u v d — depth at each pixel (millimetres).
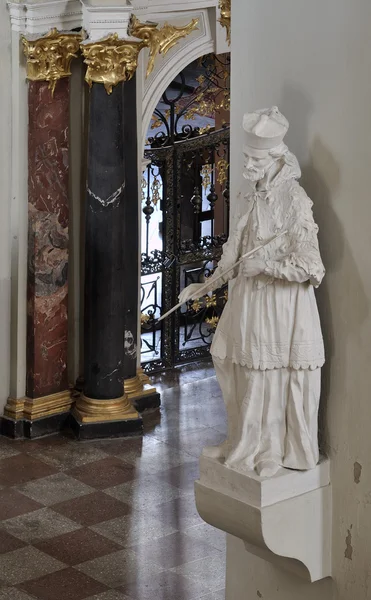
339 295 5500
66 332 10828
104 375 10625
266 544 5441
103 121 10250
